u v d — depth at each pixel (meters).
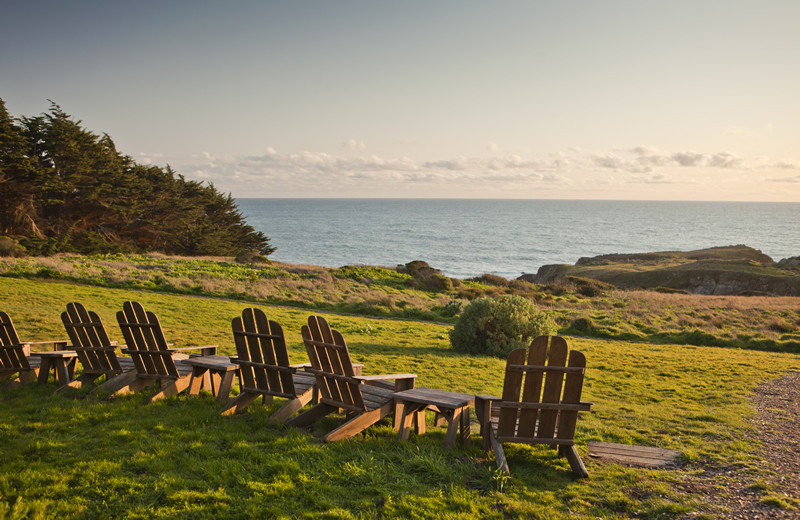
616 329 21.75
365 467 4.64
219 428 5.61
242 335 6.16
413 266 41.06
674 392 10.17
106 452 4.74
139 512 3.66
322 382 5.83
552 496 4.29
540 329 14.93
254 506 3.78
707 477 4.93
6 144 44.38
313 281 32.09
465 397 5.73
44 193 47.31
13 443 4.90
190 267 33.06
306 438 5.33
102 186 50.53
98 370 7.21
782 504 4.15
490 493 4.26
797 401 9.44
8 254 34.12
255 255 43.50
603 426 6.95
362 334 17.30
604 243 147.88
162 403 6.47
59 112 51.03
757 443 6.33
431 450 5.22
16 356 7.14
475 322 14.95
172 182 62.03
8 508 3.56
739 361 15.05
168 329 14.98
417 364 11.92
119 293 22.31
